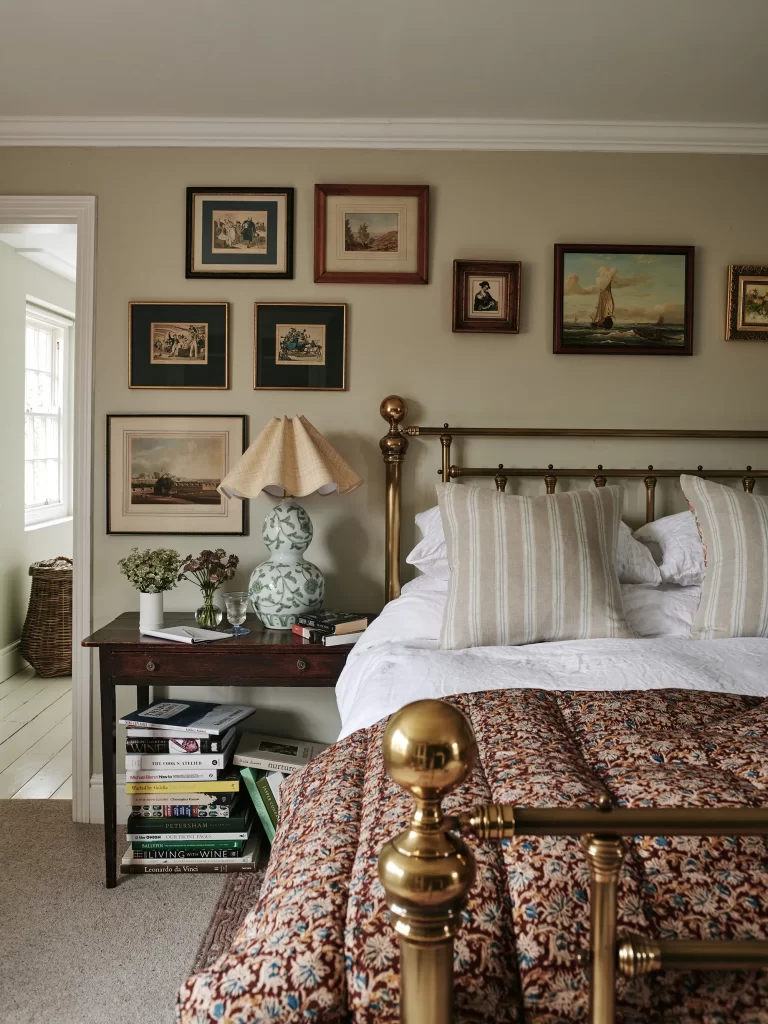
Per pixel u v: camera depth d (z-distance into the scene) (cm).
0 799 324
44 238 464
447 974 79
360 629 273
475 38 246
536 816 82
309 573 285
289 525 283
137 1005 197
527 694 177
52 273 542
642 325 310
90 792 305
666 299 310
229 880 261
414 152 309
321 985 97
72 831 297
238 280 309
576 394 313
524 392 312
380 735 168
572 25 238
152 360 308
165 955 219
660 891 104
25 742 386
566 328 310
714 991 95
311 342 309
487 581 242
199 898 251
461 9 229
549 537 247
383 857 81
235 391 310
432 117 302
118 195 306
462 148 308
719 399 315
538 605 239
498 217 310
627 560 269
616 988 89
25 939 226
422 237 307
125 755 289
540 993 95
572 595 241
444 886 77
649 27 239
